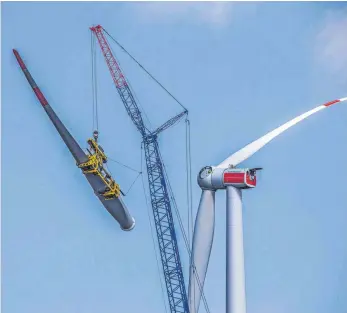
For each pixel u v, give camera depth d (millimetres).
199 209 42469
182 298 65438
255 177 41094
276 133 42250
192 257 44062
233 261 39781
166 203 66750
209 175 40938
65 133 55281
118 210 59750
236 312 39562
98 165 56125
